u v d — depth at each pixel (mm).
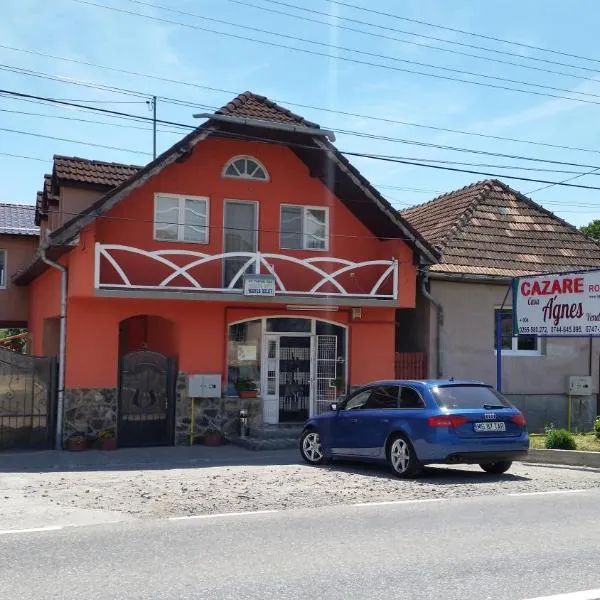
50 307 20031
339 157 18047
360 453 13008
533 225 22594
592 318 15188
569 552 7004
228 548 7172
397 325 21266
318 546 7250
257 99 18938
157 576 6219
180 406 17750
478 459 11758
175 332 18188
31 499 10273
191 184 18156
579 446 14648
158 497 10281
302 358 19391
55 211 20547
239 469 13602
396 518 8609
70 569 6430
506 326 20703
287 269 19031
